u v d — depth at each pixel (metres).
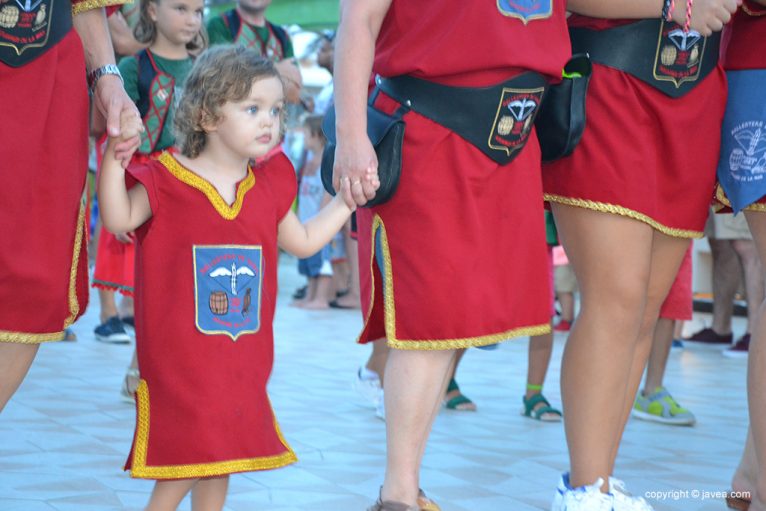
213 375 3.68
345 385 8.18
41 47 3.38
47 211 3.42
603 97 4.28
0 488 4.73
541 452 6.01
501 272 4.09
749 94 4.55
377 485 5.09
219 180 3.80
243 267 3.78
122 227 3.64
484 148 3.99
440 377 4.11
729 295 12.05
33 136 3.36
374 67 4.16
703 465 5.81
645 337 4.74
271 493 4.87
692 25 4.14
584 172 4.30
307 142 14.70
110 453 5.50
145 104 6.84
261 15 8.21
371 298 4.14
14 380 3.54
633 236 4.30
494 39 3.92
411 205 3.99
